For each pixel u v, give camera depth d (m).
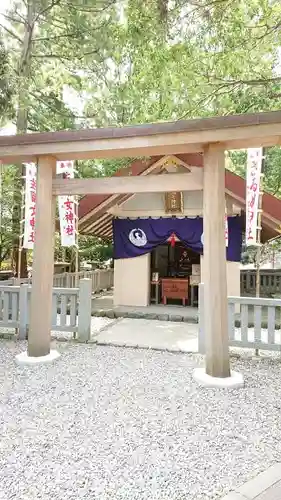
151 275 9.34
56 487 2.00
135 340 5.55
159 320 7.40
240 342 4.71
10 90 5.67
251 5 6.35
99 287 11.78
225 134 3.71
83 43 7.60
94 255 15.30
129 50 7.29
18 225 8.65
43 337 4.46
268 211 7.34
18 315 5.60
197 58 7.02
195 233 8.19
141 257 8.84
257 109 6.68
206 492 1.98
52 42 8.27
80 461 2.27
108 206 8.20
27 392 3.44
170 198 8.21
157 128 3.87
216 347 3.81
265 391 3.55
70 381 3.75
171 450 2.42
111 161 11.09
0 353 4.77
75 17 7.29
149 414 2.99
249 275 12.15
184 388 3.60
